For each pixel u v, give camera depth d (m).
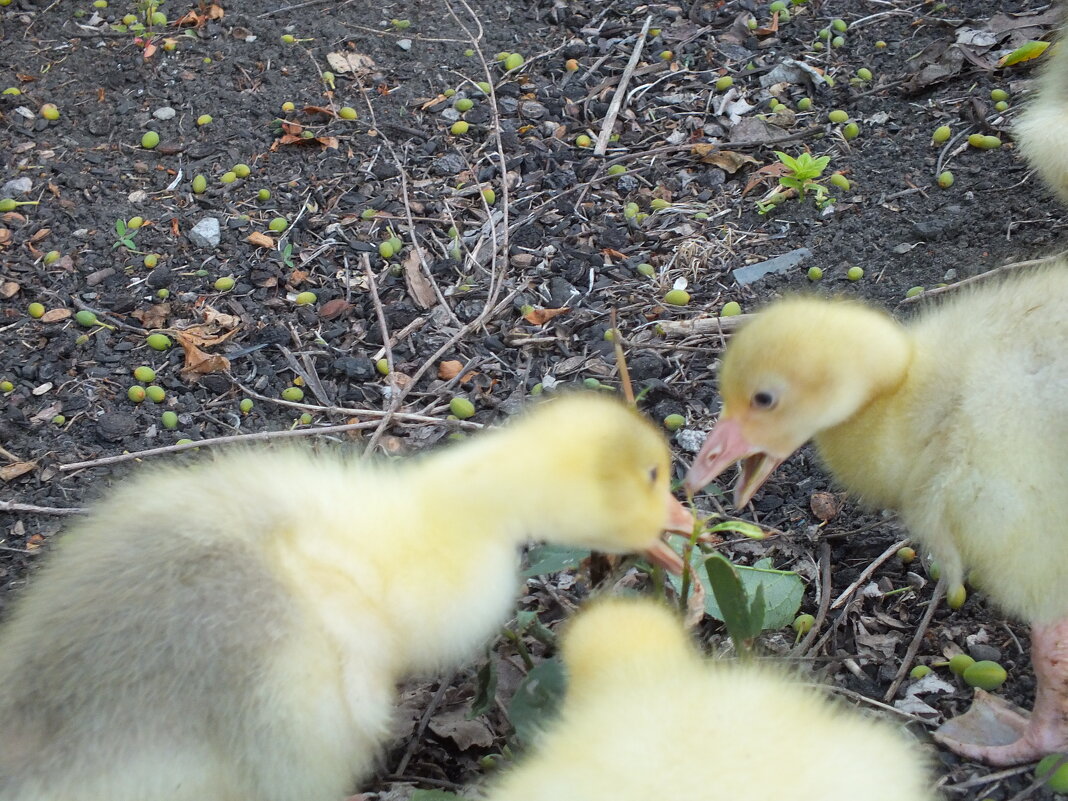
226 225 0.69
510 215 0.69
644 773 0.37
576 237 0.67
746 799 0.37
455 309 0.64
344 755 0.43
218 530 0.42
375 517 0.44
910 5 0.77
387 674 0.44
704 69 0.76
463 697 0.49
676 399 0.59
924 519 0.47
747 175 0.69
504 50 0.78
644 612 0.42
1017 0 0.75
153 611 0.41
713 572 0.45
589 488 0.44
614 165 0.71
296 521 0.43
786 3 0.78
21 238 0.69
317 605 0.42
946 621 0.51
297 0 0.82
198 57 0.78
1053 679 0.46
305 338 0.64
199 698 0.41
